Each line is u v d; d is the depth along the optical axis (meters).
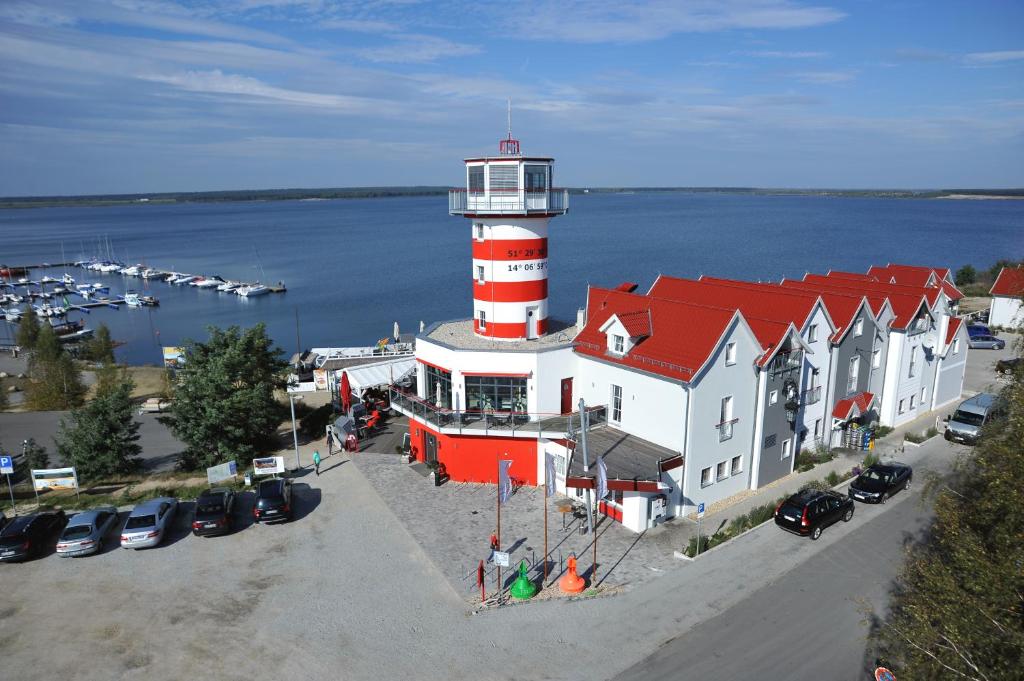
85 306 144.88
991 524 20.44
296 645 24.52
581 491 35.44
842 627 24.61
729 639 24.14
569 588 27.19
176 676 22.95
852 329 42.44
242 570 29.69
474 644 24.34
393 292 147.38
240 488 38.97
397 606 26.77
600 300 40.91
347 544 31.83
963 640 17.02
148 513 32.41
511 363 37.69
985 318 80.56
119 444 41.47
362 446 45.00
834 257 172.12
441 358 39.62
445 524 33.59
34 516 32.22
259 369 46.66
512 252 40.25
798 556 29.67
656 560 29.69
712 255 180.00
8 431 54.62
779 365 36.75
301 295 150.12
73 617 26.38
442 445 39.34
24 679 22.89
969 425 43.28
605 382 37.50
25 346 93.31
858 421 44.38
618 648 23.88
